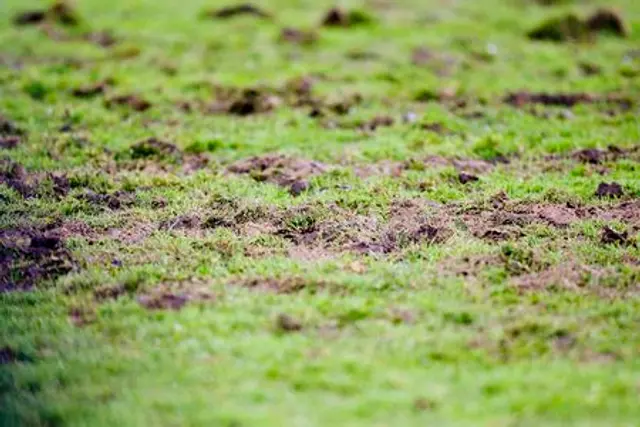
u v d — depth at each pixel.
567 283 33.53
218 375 27.03
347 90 65.69
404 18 93.25
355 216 40.97
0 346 29.44
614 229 39.19
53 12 89.50
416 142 53.44
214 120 58.78
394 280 33.81
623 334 29.61
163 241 38.03
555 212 41.81
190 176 47.62
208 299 32.28
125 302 32.41
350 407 25.12
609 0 102.44
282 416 24.70
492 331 29.83
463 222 40.44
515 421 24.45
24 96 63.78
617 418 24.67
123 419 24.80
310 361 27.73
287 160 49.69
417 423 24.34
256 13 94.06
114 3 100.81
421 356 28.17
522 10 98.06
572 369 27.28
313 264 35.41
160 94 64.38
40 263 36.00
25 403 25.98
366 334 29.62
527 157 51.12
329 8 92.88
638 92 65.50
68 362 28.22
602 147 52.22
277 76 69.94
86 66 72.75
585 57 76.69
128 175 47.59
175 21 91.50
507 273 34.50
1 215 41.56
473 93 64.81
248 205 42.03
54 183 45.81
